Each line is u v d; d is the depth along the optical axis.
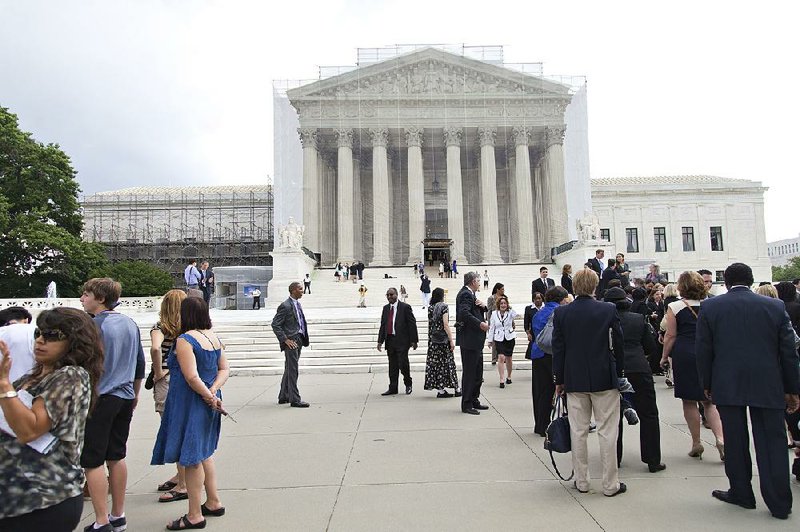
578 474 6.61
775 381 5.91
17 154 45.75
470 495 6.53
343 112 56.66
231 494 6.71
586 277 6.86
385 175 56.25
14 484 3.82
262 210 78.56
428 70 57.31
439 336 12.89
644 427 7.36
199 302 6.28
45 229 44.06
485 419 10.49
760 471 5.91
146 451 8.92
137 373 6.39
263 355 18.55
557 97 57.09
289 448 8.71
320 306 38.62
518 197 56.38
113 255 74.50
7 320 6.52
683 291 8.13
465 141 61.16
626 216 76.88
